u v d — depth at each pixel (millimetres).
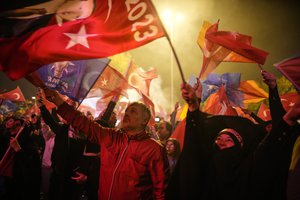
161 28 3375
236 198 2877
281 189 2785
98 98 7516
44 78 4645
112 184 3453
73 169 5617
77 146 5688
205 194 2932
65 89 4785
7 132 6297
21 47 3475
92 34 3549
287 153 2756
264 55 3932
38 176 6211
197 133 2887
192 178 2857
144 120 3600
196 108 2883
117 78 6262
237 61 4121
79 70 4871
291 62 3277
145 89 7277
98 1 3588
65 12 3576
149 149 3484
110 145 3590
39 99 5246
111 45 3500
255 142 3100
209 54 4137
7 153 5809
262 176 2764
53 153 5723
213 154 3010
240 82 7523
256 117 6516
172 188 2990
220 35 4074
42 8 3545
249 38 4078
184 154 2900
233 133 2992
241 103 7316
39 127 8711
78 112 3725
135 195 3420
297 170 2826
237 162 2947
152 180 3500
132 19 3480
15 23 3480
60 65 4758
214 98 7426
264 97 7391
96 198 5086
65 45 3527
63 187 5504
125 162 3469
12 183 5895
